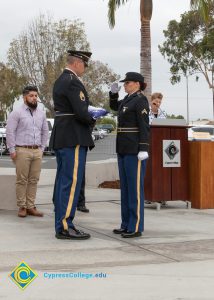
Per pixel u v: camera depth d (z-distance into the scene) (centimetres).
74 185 688
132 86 718
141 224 719
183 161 946
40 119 839
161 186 927
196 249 651
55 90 691
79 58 690
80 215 872
